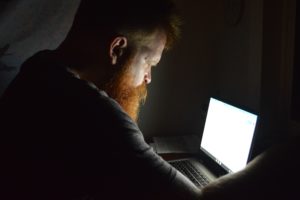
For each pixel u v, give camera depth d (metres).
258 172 0.68
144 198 0.59
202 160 1.40
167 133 1.78
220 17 1.68
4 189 0.62
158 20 0.72
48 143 0.60
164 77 1.72
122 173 0.59
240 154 1.11
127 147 0.60
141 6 0.70
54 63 0.67
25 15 1.50
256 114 1.05
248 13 1.39
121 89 0.75
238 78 1.51
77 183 0.60
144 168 0.60
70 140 0.59
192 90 1.76
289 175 0.66
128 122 0.64
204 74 1.76
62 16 1.53
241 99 1.49
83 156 0.59
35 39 1.52
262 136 1.33
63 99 0.61
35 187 0.60
